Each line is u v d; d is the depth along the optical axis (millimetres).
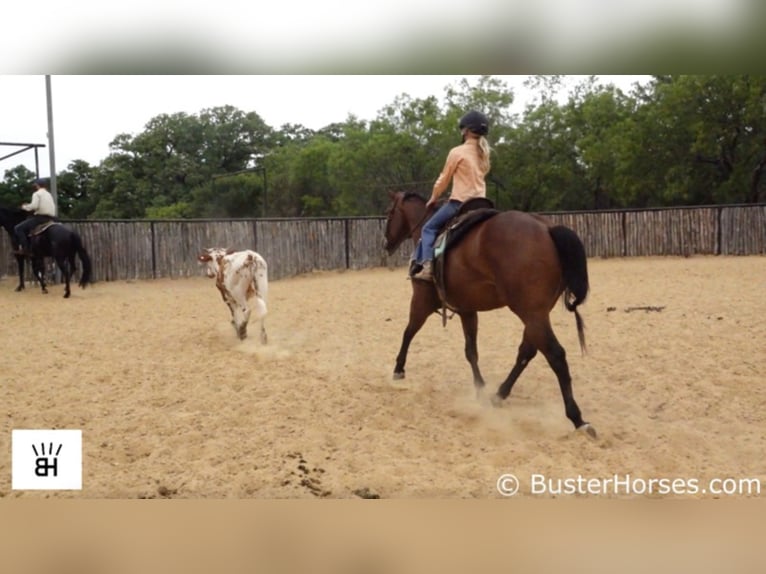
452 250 6746
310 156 41625
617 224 25781
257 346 10195
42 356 9719
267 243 22906
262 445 6000
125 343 10633
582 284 5980
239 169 51281
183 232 21797
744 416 6680
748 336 10070
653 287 16500
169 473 5441
